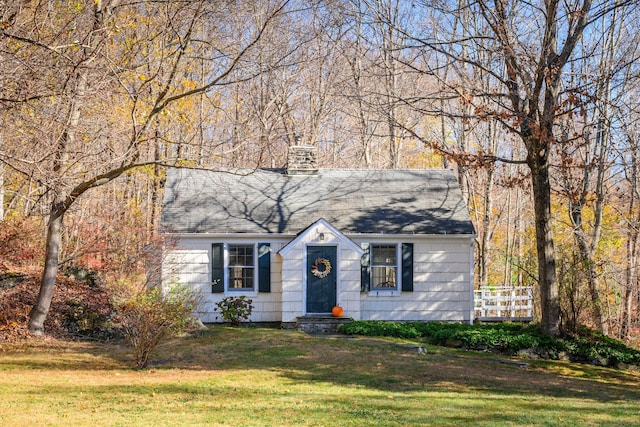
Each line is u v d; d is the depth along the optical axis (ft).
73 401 35.78
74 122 46.93
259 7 77.92
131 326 48.78
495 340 60.80
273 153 125.70
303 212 77.00
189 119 98.43
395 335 65.67
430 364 51.34
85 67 40.57
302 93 129.90
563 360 59.98
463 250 75.31
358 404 36.45
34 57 40.81
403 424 31.63
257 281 74.08
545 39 59.47
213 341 59.00
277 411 34.22
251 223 74.69
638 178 92.07
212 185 80.02
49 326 58.08
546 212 64.64
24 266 69.46
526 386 45.57
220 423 30.99
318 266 72.49
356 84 108.99
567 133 80.18
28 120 42.70
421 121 142.51
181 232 72.69
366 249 74.69
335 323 70.18
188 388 40.32
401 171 84.69
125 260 77.77
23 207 80.69
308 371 47.19
